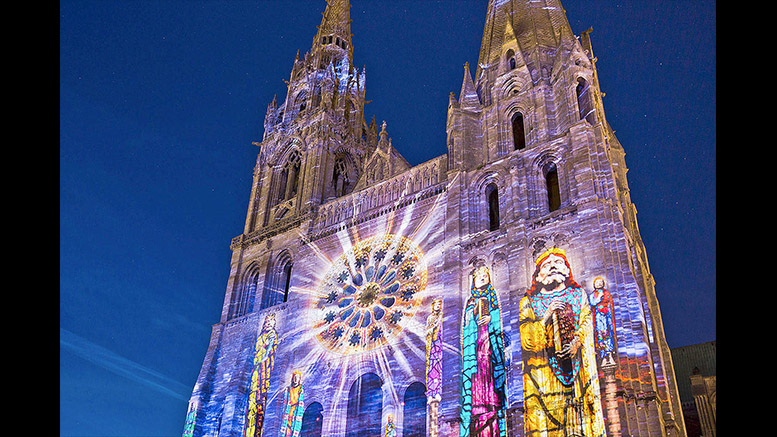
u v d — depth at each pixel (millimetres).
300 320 54781
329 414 47594
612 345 37688
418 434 43062
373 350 49031
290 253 61781
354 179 71188
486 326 43906
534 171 50094
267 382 53562
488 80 61250
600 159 47156
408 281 50875
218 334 59875
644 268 50000
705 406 65500
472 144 56375
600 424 35531
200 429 53562
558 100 53969
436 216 52656
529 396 38656
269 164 72625
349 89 79812
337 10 88500
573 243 43594
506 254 46312
